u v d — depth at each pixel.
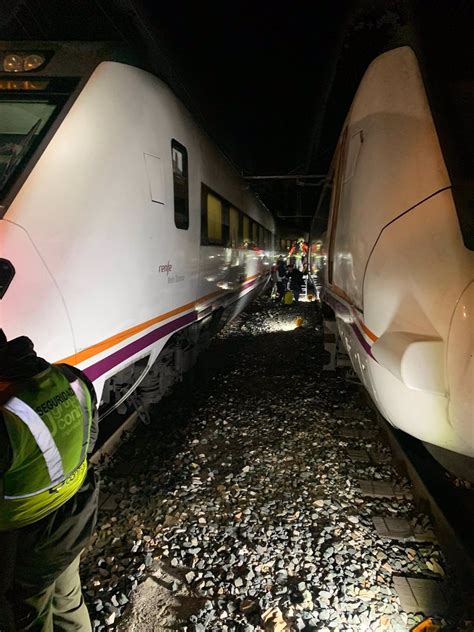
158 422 5.38
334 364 7.38
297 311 14.80
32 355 1.94
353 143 3.99
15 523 1.79
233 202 9.05
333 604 2.66
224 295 8.30
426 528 3.31
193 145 5.65
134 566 3.02
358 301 3.62
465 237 2.58
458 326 2.42
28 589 1.92
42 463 1.79
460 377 2.41
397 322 2.80
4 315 2.59
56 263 2.91
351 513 3.57
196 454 4.64
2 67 3.51
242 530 3.37
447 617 2.57
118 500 3.80
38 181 2.94
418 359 2.51
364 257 3.41
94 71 3.54
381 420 4.96
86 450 2.04
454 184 2.79
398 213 3.02
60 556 1.93
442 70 3.27
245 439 4.95
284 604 2.68
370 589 2.78
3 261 2.62
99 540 3.30
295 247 23.47
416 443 4.22
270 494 3.87
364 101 3.82
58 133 3.15
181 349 6.02
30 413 1.77
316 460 4.41
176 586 2.86
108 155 3.44
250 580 2.88
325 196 7.60
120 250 3.56
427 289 2.62
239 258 9.91
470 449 2.55
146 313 4.16
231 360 8.33
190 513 3.60
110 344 3.52
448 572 2.91
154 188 4.17
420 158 3.00
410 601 2.68
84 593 2.79
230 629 2.53
